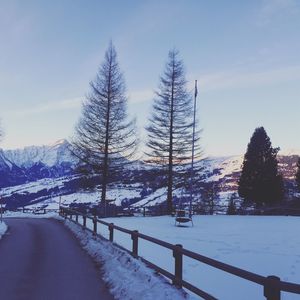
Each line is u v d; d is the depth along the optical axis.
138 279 9.85
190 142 45.12
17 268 12.83
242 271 6.04
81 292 9.65
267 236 21.20
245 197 51.31
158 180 45.81
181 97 45.38
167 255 14.51
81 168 45.78
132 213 43.31
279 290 5.29
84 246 18.33
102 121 45.31
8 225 32.25
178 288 8.55
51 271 12.31
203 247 16.94
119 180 46.34
